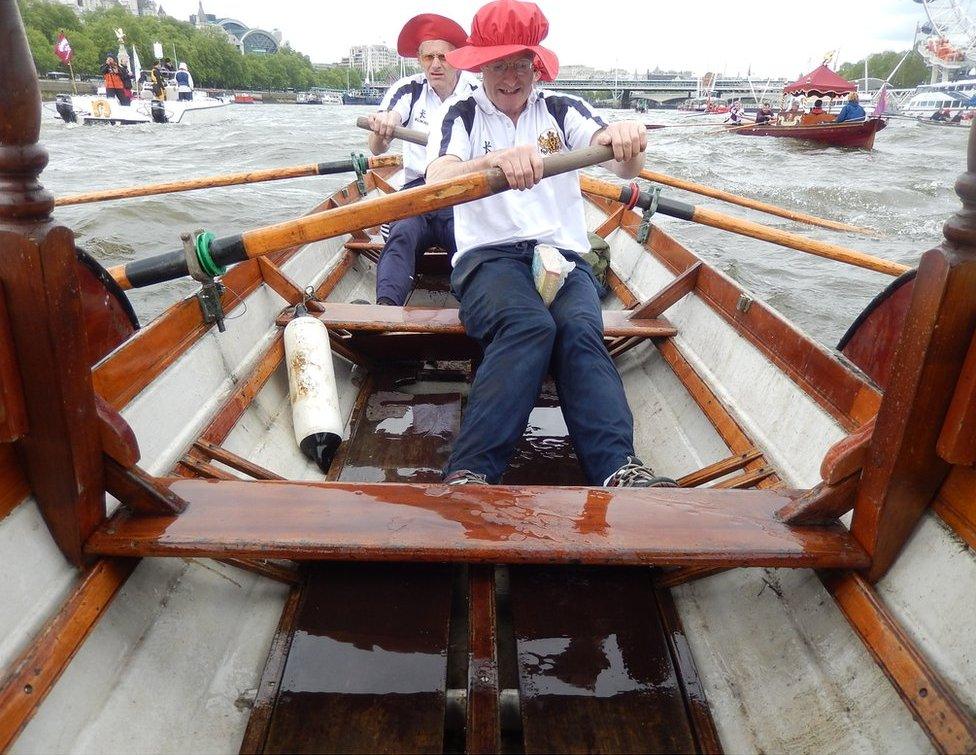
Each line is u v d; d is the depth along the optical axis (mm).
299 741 1397
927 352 1196
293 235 2107
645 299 3668
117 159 15797
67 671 1284
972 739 1105
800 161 17641
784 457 2090
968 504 1278
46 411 1278
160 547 1417
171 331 2236
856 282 7422
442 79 4805
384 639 1586
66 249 1229
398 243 3941
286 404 2816
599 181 3797
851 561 1439
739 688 1550
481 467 2014
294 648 1565
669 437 2709
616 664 1571
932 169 16156
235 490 1617
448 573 1750
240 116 38938
